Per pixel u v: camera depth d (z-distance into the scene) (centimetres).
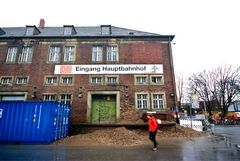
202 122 1923
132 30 2209
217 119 3884
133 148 901
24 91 1797
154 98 1789
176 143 1051
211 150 845
